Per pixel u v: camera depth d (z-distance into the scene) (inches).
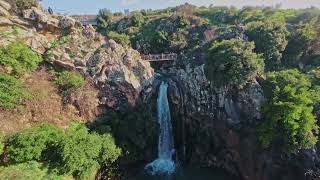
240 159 1477.6
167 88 1814.7
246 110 1486.2
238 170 1496.1
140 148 1566.2
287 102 1233.4
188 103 1727.4
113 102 1578.5
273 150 1314.0
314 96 1330.0
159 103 1786.4
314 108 1310.3
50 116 1353.3
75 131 1328.7
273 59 1834.4
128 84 1605.6
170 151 1785.2
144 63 1763.0
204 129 1674.5
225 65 1518.2
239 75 1455.5
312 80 1450.5
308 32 1894.7
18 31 1553.9
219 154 1600.6
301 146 1198.9
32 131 1182.3
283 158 1285.7
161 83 1834.4
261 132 1310.3
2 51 1370.6
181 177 1537.9
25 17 1632.6
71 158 1115.3
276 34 1844.2
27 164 1091.3
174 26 2908.5
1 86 1254.9
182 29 2812.5
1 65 1347.2
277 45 1840.6
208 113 1643.7
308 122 1203.9
